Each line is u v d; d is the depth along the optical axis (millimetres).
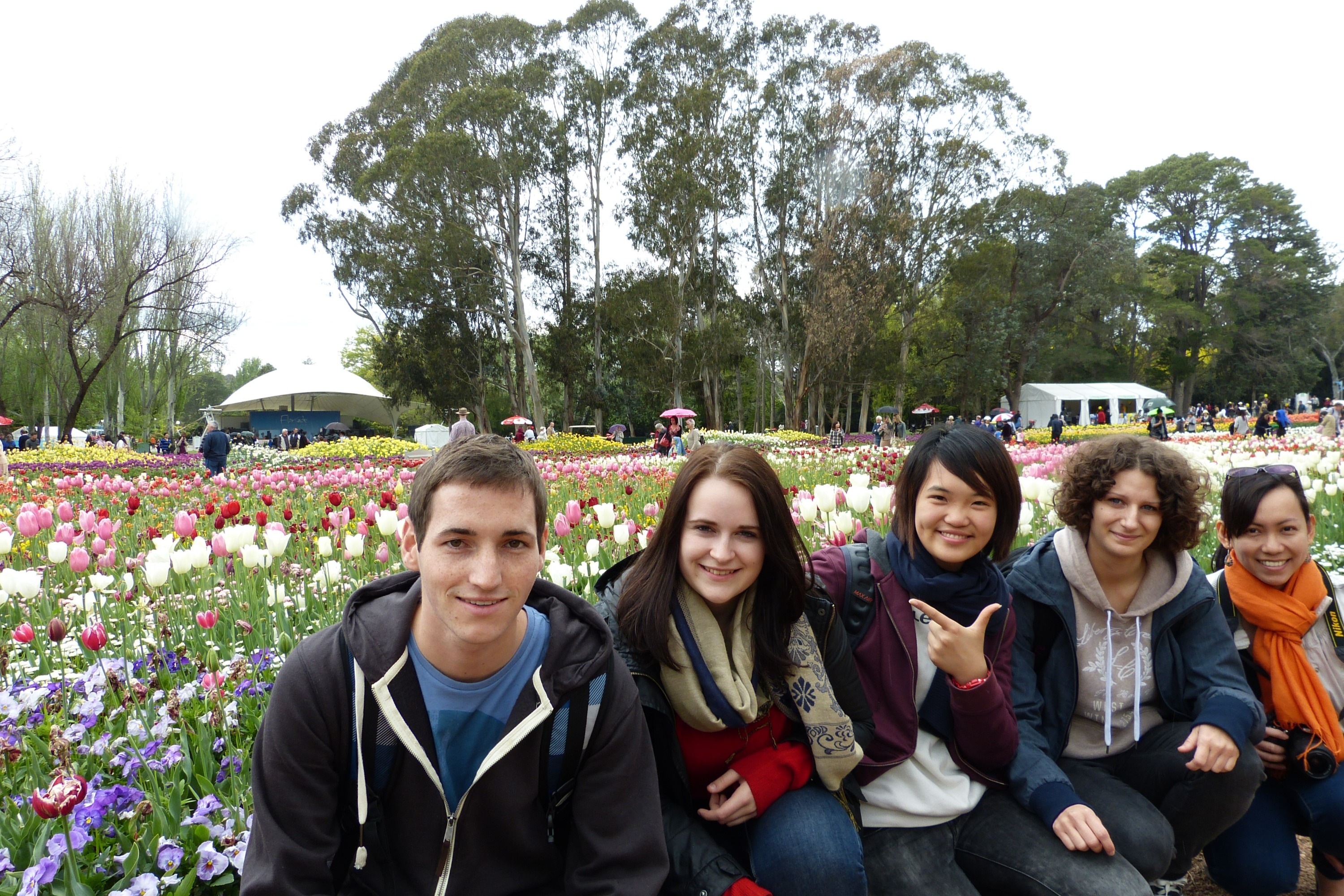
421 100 34344
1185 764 2021
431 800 1448
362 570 3738
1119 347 56062
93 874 1534
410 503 1417
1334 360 62781
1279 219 57000
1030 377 55062
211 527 5852
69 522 3805
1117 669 2145
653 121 33812
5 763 1814
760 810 1754
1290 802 2223
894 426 29922
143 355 39312
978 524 1898
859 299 35719
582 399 38594
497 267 34938
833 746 1769
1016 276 44906
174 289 29469
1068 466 2150
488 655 1426
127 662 2160
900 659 1959
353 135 35125
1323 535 4805
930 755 1976
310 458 21438
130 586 2990
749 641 1806
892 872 1863
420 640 1438
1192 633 2137
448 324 34906
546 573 3355
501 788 1451
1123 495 2010
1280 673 2219
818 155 36625
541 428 34375
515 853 1520
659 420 38781
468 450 1370
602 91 35438
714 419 39156
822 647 1866
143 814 1703
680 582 1774
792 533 1747
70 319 26906
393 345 35875
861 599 1995
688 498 1739
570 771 1499
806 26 36500
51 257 25906
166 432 42781
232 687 2242
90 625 2125
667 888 1743
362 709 1402
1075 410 49906
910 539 1999
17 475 11750
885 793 1937
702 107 32906
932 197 38281
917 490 1979
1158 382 57906
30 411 42688
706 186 33969
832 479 9266
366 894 1493
